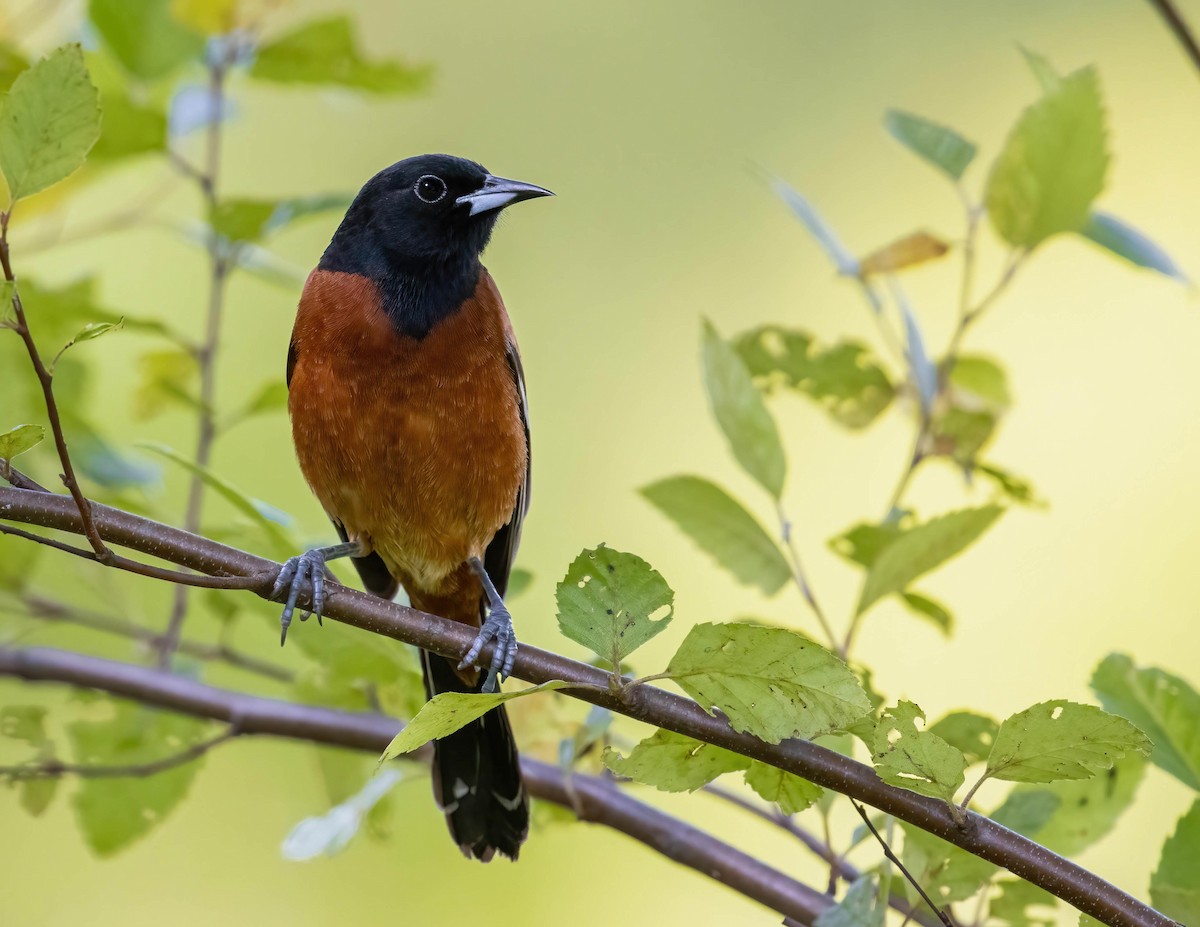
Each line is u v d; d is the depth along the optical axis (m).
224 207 9.89
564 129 19.38
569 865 14.41
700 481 8.16
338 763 9.81
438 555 10.20
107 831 9.66
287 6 10.35
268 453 15.12
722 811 14.42
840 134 19.36
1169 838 6.90
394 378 9.70
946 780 6.08
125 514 7.20
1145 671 7.39
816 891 8.14
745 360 9.48
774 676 6.09
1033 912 7.17
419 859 14.16
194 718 9.58
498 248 18.80
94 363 10.63
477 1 19.80
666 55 19.80
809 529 16.70
